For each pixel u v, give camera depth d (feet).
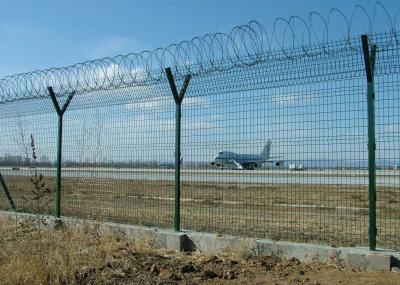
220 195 58.54
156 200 49.34
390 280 22.29
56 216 37.86
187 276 23.85
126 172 36.78
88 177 38.58
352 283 22.08
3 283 21.91
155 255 27.76
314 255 26.05
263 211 46.29
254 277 23.65
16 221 37.58
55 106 38.73
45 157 39.88
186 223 36.91
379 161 25.13
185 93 31.35
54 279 22.29
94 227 31.94
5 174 44.09
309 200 52.24
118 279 23.12
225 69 29.55
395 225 38.45
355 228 36.35
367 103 25.20
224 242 28.81
